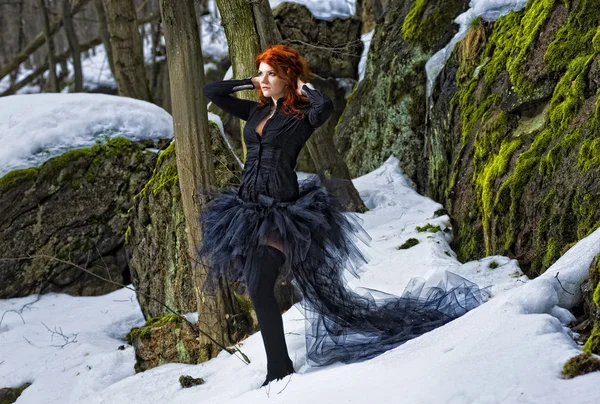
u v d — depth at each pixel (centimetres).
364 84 847
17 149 741
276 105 397
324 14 985
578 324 334
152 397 430
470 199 569
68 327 637
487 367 282
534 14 559
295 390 332
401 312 412
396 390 290
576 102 459
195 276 474
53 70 1623
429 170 690
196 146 474
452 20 730
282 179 387
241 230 376
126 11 1172
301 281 388
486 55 624
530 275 452
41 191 721
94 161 744
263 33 591
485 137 559
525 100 525
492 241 503
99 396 456
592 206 402
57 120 768
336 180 421
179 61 471
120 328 639
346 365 362
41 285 721
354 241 407
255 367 411
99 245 739
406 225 594
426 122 707
